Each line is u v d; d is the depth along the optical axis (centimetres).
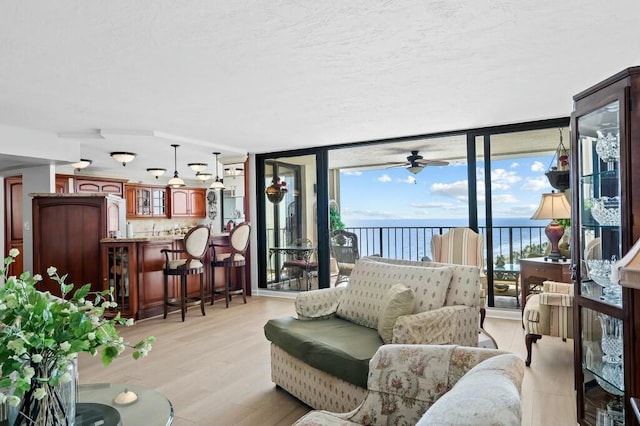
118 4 198
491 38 242
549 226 409
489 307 485
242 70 288
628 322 187
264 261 651
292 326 273
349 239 650
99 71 287
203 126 460
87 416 159
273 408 253
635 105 187
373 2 199
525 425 228
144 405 170
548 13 213
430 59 273
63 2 195
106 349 146
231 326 448
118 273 486
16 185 659
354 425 155
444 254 425
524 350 355
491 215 486
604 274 211
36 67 278
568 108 402
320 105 380
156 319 484
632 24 227
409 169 663
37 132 473
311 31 230
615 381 208
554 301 307
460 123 462
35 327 132
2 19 211
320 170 598
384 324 232
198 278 576
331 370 225
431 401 148
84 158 637
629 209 188
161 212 927
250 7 202
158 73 292
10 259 142
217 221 1005
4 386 121
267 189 648
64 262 495
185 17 212
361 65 282
